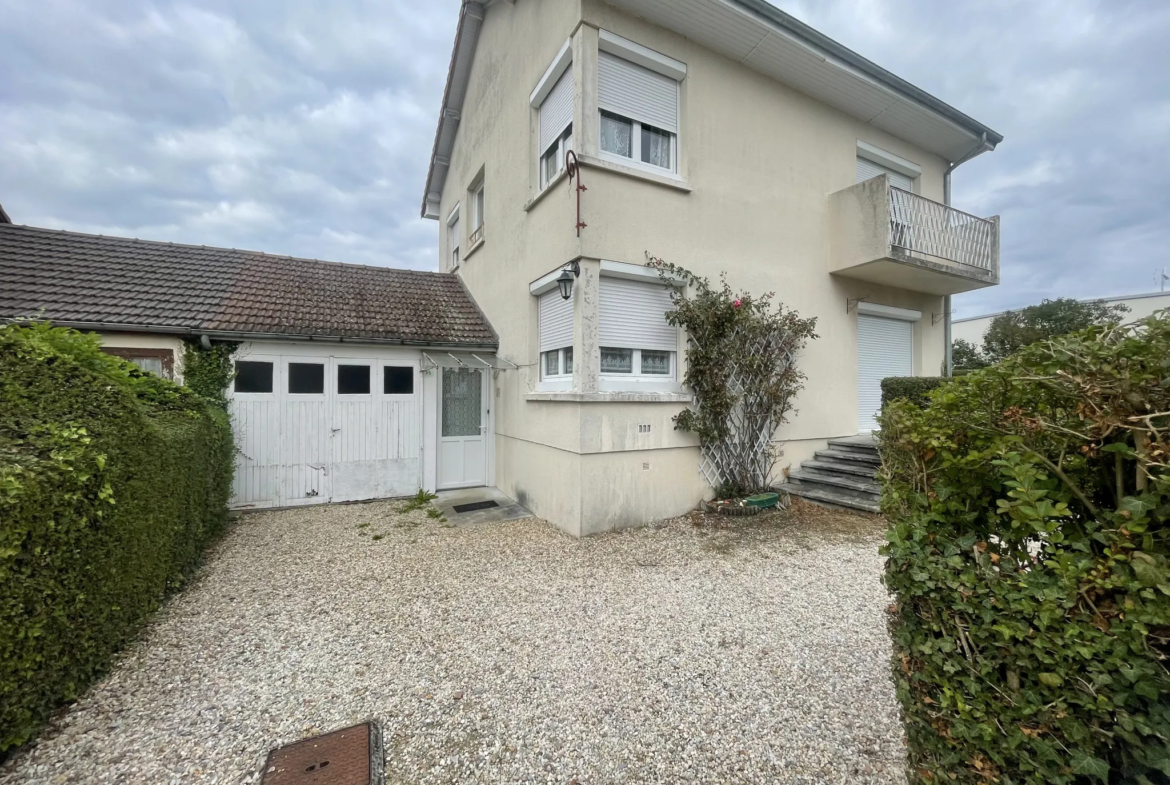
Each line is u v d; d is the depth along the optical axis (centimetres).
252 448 752
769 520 647
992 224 952
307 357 788
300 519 706
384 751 242
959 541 162
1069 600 129
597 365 617
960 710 154
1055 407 154
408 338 830
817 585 445
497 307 904
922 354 1003
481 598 428
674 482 673
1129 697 121
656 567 498
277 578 477
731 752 238
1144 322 131
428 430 873
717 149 727
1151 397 122
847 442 822
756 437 728
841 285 874
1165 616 113
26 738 232
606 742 246
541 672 310
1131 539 126
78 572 266
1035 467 152
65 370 315
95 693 284
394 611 403
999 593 144
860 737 245
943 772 164
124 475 318
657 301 693
